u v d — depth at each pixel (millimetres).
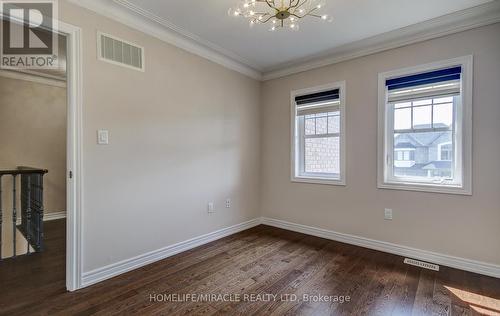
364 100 3053
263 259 2730
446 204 2555
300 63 3578
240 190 3732
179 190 2900
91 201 2191
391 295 2041
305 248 3043
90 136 2180
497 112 2297
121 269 2396
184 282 2248
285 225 3838
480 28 2363
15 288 2121
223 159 3453
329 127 3436
